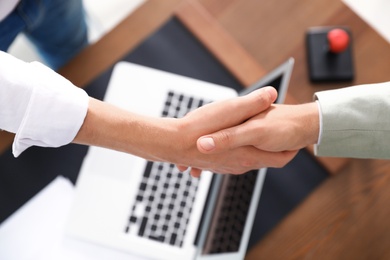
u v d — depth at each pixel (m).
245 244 0.51
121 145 0.51
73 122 0.46
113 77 0.65
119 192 0.62
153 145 0.51
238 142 0.50
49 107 0.45
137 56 0.68
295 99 0.67
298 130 0.50
